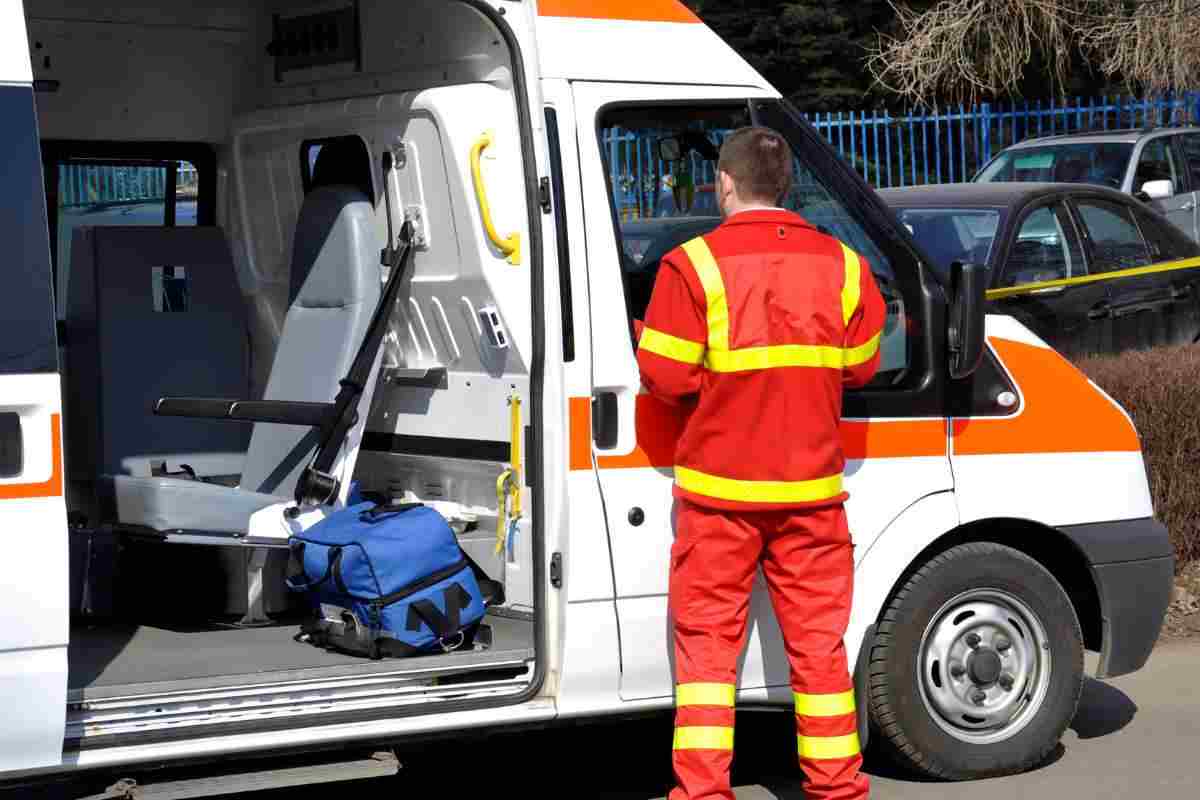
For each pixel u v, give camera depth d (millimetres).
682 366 5191
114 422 6734
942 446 5832
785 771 6316
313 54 6566
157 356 6852
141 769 4875
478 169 5621
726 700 5285
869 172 19672
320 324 6238
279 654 5480
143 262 6871
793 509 5270
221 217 7180
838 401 5320
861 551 5684
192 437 6879
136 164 7074
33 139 4711
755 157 5328
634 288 5496
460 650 5523
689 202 5664
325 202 6258
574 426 5336
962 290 5645
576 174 5414
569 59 5445
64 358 6969
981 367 5918
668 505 5449
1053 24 15359
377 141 6156
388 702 5215
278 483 6320
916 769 5945
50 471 4648
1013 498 5949
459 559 5570
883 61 17641
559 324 5324
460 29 5719
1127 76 15523
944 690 5906
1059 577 6406
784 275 5238
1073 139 15930
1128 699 7176
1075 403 6117
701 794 5238
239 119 6953
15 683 4598
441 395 6160
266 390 6449
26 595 4602
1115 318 10922
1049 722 6047
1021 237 10812
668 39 5648
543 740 6828
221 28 6910
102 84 6816
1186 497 8898
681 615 5328
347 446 6027
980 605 5961
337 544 5488
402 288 6168
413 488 6410
